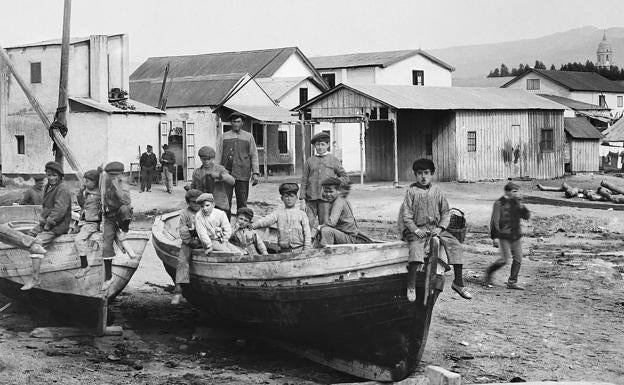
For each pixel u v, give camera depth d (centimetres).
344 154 5341
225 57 6006
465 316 1547
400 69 6397
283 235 1304
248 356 1287
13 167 4347
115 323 1451
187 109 4909
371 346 1172
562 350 1348
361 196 3647
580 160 5400
